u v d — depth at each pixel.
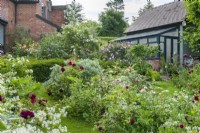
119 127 6.01
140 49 15.06
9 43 23.58
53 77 9.34
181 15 21.84
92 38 17.02
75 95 7.84
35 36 25.09
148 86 10.36
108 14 46.91
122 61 15.44
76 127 6.84
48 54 15.25
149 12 30.02
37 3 25.72
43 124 4.45
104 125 6.13
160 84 12.52
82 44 16.86
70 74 9.27
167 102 6.59
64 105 7.90
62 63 12.14
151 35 21.16
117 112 6.08
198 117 5.95
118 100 6.62
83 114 7.39
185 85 11.91
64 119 7.37
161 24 23.16
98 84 8.31
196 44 14.70
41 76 11.88
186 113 6.38
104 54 16.30
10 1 24.14
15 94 6.49
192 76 12.47
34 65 11.81
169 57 20.98
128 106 6.12
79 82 8.45
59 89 8.96
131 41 24.22
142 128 5.89
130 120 5.87
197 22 14.45
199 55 21.19
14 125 3.71
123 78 9.90
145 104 6.25
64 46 16.50
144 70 13.95
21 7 25.36
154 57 19.48
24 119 4.26
